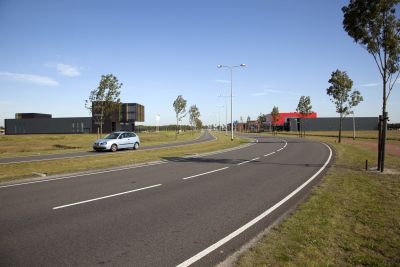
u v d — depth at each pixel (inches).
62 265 186.2
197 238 231.8
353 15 530.9
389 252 199.8
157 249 210.8
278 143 1540.4
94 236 234.5
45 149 1202.0
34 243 219.9
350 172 547.8
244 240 227.5
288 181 473.7
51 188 418.6
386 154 906.7
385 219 267.0
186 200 350.9
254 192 394.3
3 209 309.7
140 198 359.9
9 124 3900.1
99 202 340.2
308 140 1861.5
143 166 660.1
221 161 753.0
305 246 209.2
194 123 3587.6
